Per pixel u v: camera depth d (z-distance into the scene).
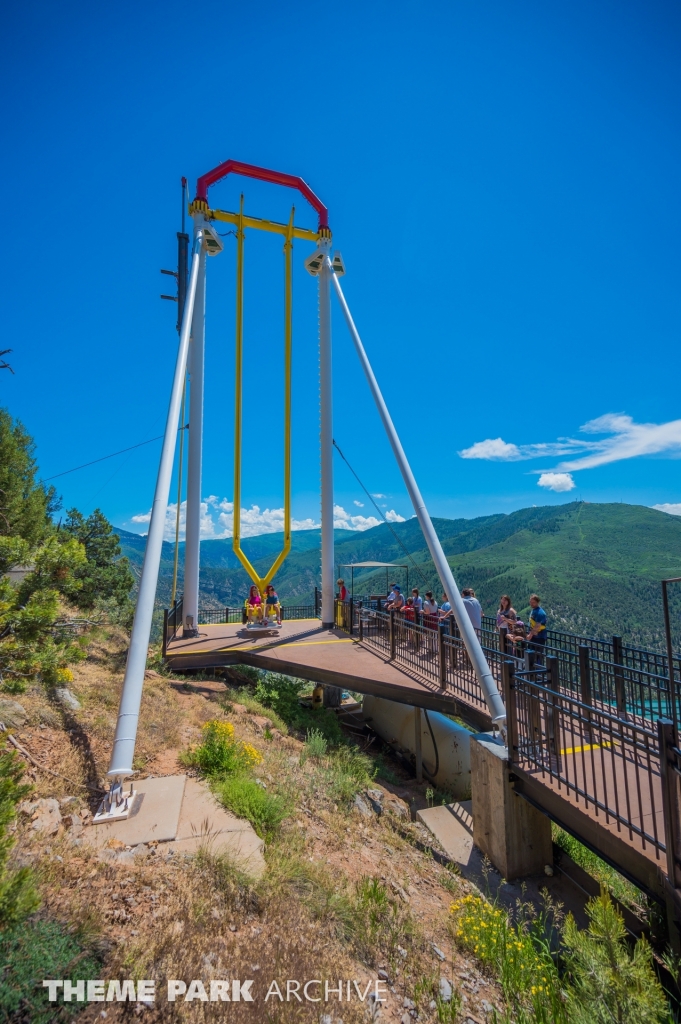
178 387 9.17
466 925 4.26
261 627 13.47
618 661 7.67
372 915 4.02
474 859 6.04
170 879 3.75
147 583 6.90
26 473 12.77
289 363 15.40
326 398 15.05
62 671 5.03
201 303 13.59
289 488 15.38
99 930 3.01
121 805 4.80
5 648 4.81
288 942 3.39
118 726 5.59
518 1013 3.25
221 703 9.14
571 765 5.77
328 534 14.98
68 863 3.68
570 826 4.93
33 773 4.91
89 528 23.88
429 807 7.65
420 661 9.69
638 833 4.09
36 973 2.55
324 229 14.87
